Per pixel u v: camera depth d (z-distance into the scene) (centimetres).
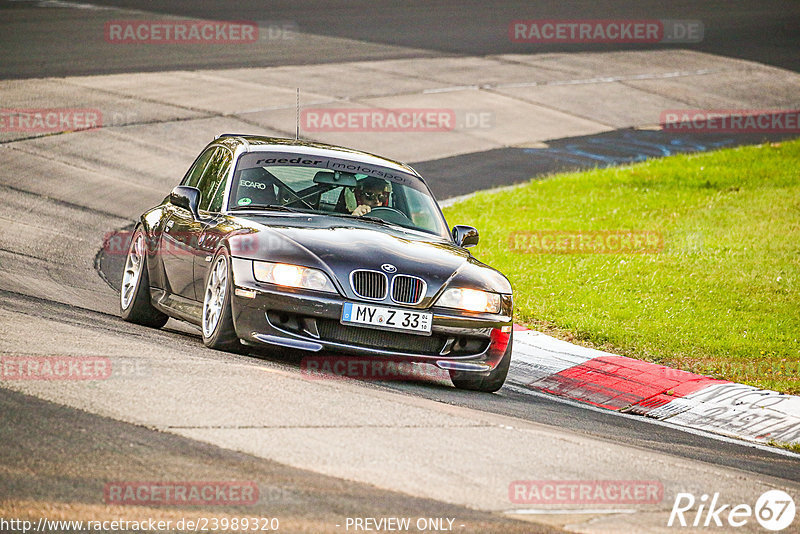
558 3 15138
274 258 2525
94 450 1655
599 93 9894
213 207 2928
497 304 2692
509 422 2253
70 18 10881
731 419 2947
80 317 2939
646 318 4006
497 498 1658
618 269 4725
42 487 1481
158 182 5884
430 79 9638
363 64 10006
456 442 1961
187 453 1686
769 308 4209
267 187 2925
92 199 5338
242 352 2656
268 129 7319
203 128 7156
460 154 7444
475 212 5856
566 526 1568
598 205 6147
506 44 11862
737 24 14375
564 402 2942
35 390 1947
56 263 4028
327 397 2173
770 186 6769
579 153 7819
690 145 8362
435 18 13188
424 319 2553
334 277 2509
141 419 1841
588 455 2028
